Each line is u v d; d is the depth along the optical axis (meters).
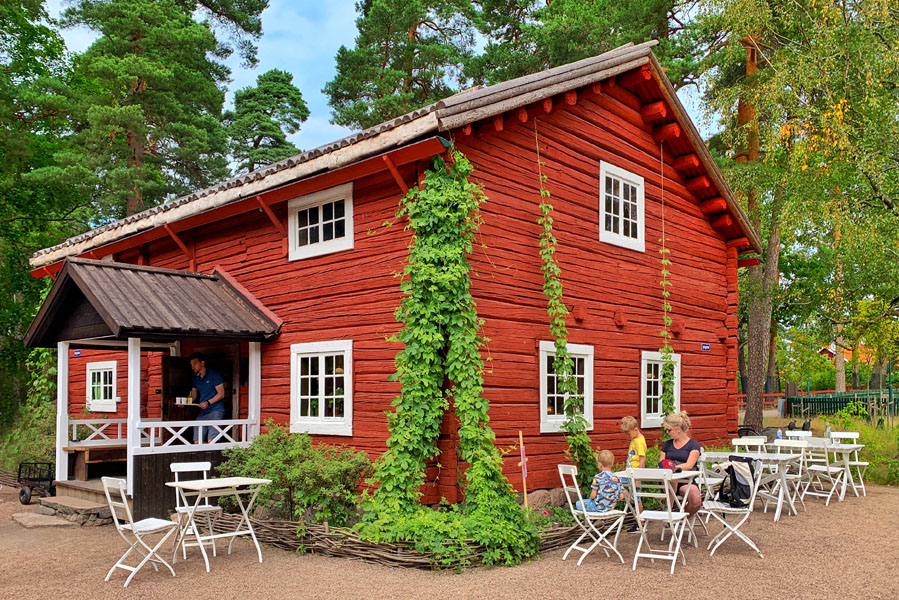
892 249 17.05
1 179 23.83
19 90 23.06
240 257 11.73
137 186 24.64
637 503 7.44
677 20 24.20
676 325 13.01
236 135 38.72
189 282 11.38
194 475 9.79
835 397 28.05
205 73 30.50
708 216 14.32
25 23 24.58
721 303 14.45
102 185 25.56
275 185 10.19
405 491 8.20
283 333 10.73
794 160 16.55
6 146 21.91
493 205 9.60
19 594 6.57
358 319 9.67
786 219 17.16
